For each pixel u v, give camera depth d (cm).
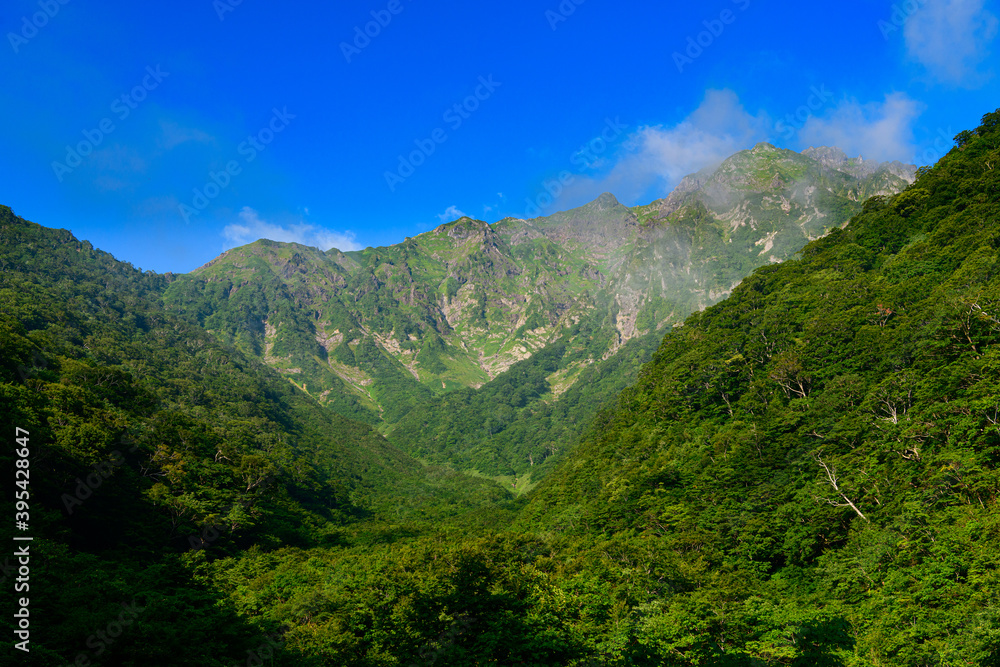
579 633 4912
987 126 13250
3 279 19688
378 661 4556
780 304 11319
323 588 6394
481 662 4394
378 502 19212
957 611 4234
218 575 7675
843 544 6081
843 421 7225
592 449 13100
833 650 4603
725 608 5153
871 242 12469
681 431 10012
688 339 13250
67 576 5309
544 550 8488
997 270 7650
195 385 19700
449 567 5747
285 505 12631
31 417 8238
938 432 5912
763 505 6975
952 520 5112
